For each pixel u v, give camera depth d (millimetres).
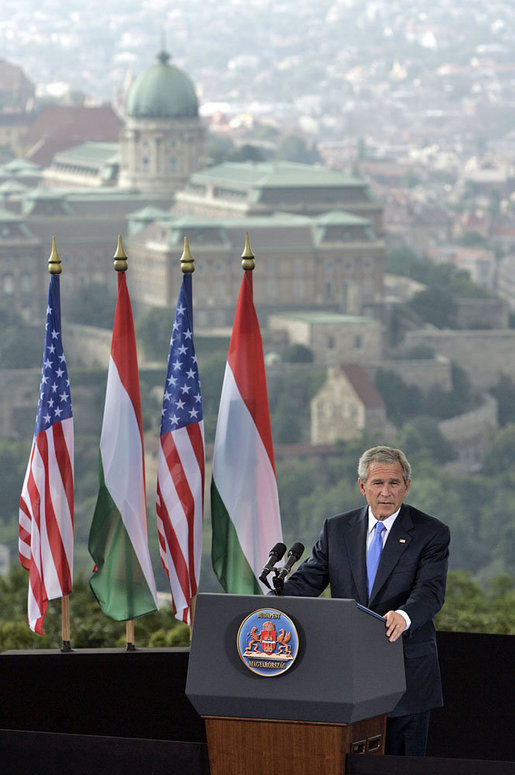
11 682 26125
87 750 19266
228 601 18422
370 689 18156
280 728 18125
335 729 17938
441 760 17812
